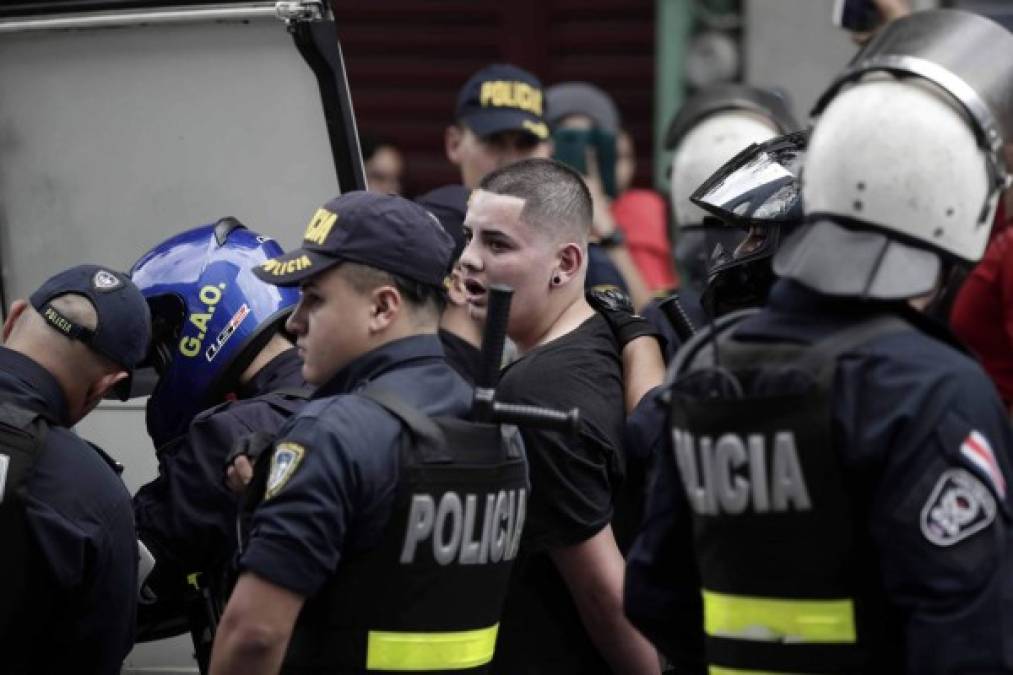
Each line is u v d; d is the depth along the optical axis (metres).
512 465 8.13
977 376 6.84
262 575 7.62
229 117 10.73
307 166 10.74
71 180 10.99
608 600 9.02
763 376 7.04
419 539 7.82
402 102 23.36
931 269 6.99
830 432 6.85
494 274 9.35
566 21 23.05
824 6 21.95
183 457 9.23
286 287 9.03
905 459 6.72
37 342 8.77
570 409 9.02
